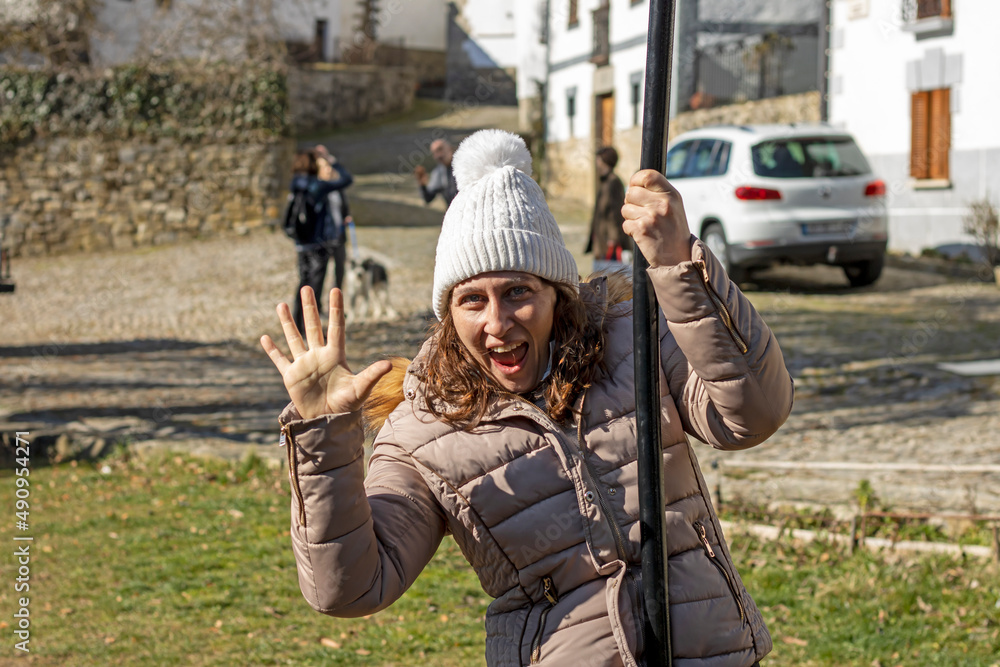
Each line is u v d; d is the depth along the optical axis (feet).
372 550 5.17
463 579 15.31
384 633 13.26
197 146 63.41
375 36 116.16
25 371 33.27
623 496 5.55
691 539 5.65
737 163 39.60
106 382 31.30
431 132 98.48
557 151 80.12
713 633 5.51
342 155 90.12
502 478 5.55
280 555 16.44
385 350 32.42
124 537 17.43
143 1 65.46
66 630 13.46
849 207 39.24
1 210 61.16
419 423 5.76
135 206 62.85
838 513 16.28
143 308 46.91
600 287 6.10
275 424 25.31
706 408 5.72
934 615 12.97
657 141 5.25
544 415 5.58
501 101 108.06
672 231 5.17
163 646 12.87
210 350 37.65
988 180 47.37
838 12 54.49
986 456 19.72
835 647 12.18
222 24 64.54
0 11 62.44
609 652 5.37
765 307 37.88
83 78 61.82
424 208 69.31
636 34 65.92
